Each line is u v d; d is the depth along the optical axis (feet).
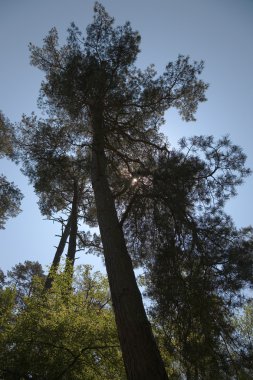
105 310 27.55
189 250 25.25
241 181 27.32
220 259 23.57
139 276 28.25
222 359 21.01
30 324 23.45
